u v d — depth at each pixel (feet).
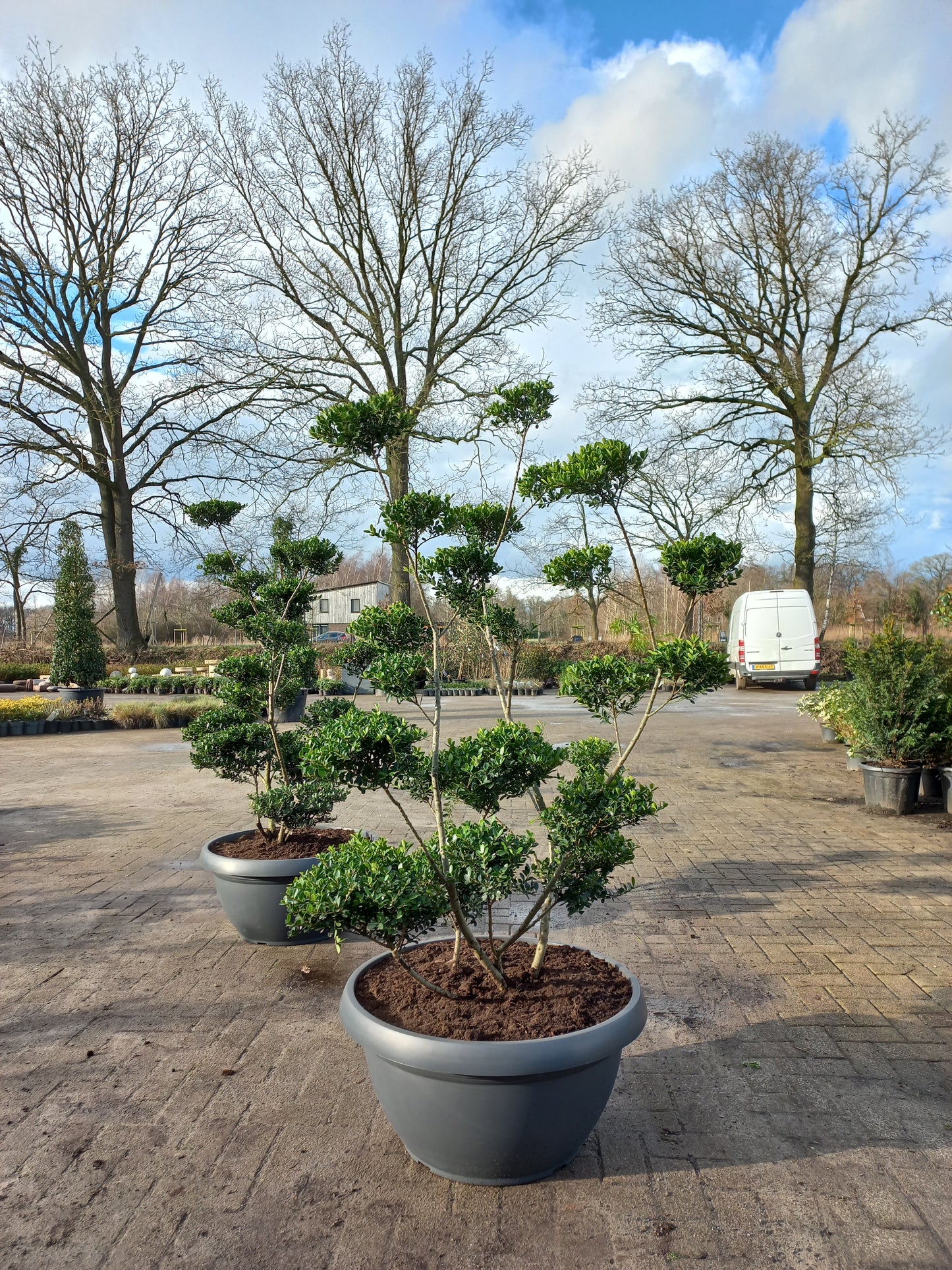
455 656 77.00
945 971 13.00
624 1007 8.36
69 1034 11.14
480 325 77.05
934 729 24.73
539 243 75.66
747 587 143.43
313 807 15.47
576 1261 6.97
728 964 13.43
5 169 76.74
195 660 99.04
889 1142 8.61
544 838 22.26
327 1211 7.62
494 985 9.04
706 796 27.76
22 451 86.07
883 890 17.29
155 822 24.61
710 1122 9.00
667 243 77.92
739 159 74.74
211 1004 12.05
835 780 30.63
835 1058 10.37
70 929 15.29
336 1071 10.16
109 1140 8.73
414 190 73.56
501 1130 7.56
